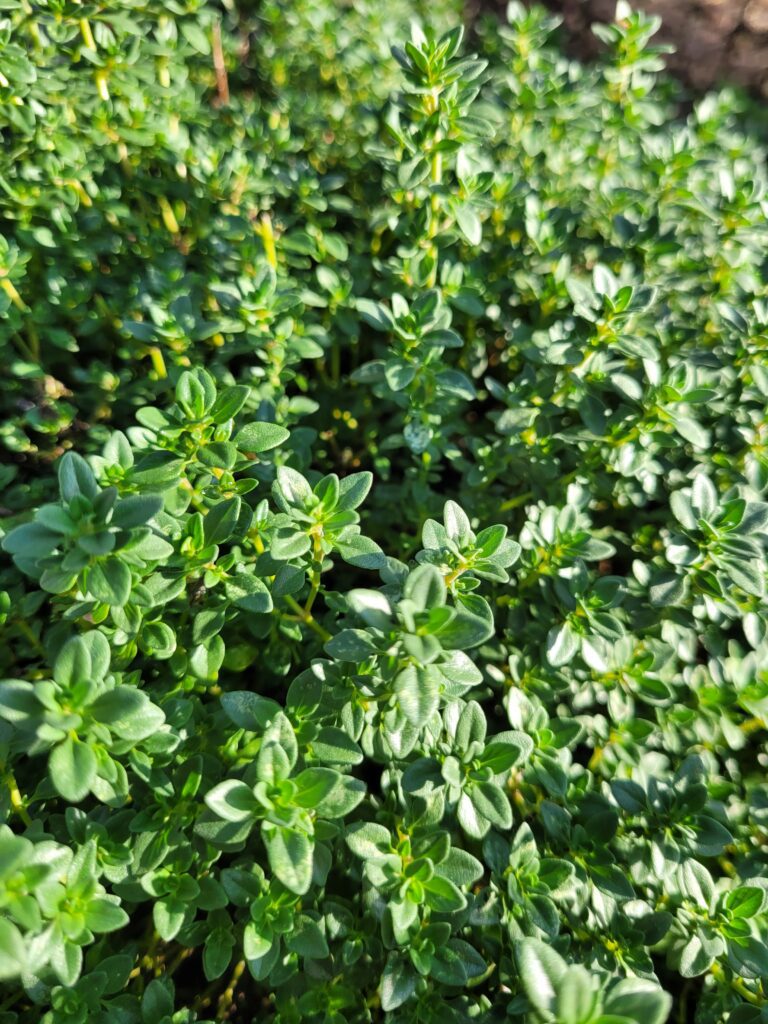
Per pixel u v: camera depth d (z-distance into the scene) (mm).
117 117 192
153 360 184
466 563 108
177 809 106
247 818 91
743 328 152
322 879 99
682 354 155
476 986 118
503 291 206
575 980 69
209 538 114
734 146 214
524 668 143
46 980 98
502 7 344
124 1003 104
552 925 103
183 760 115
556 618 145
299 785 91
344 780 98
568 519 135
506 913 107
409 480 179
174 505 115
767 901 110
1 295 162
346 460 205
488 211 198
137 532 91
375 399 203
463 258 203
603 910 111
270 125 229
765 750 145
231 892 101
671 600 127
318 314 196
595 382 156
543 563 138
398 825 110
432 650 86
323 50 259
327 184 199
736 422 159
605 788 128
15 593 141
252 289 154
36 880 81
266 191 197
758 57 360
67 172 178
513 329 191
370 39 260
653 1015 71
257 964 94
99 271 199
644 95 216
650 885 122
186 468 121
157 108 204
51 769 81
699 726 139
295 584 116
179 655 127
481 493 175
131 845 108
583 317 147
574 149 212
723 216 174
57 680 83
